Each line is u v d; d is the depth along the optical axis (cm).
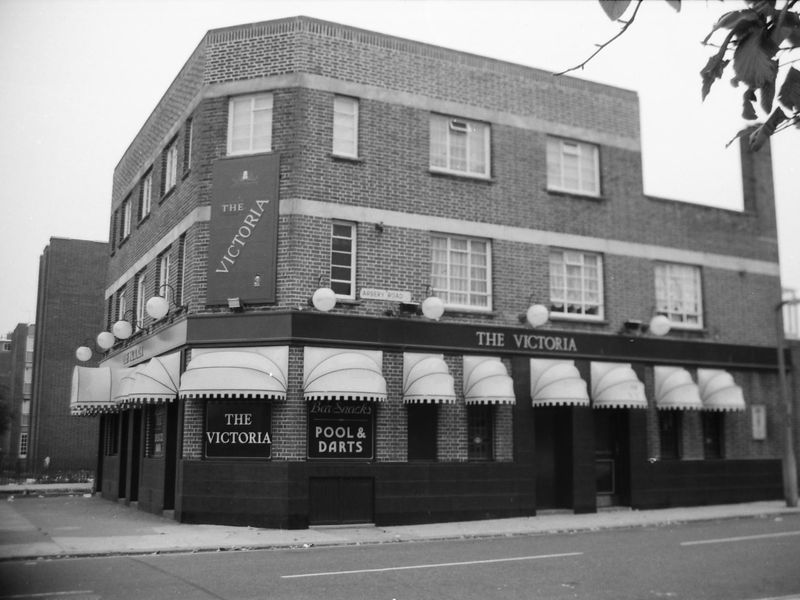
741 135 414
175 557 1350
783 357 2472
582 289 2267
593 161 2352
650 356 2309
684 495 2291
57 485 3519
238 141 1977
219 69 1998
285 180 1914
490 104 2188
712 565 1229
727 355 2455
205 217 1948
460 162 2141
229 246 1912
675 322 2414
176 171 2214
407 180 2038
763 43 349
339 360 1812
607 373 2173
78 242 4688
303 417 1828
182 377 1800
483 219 2127
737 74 354
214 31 2017
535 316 2091
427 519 1905
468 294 2097
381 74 2047
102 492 2816
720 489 2359
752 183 2655
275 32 1983
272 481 1786
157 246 2327
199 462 1834
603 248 2302
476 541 1598
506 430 2061
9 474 4316
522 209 2186
